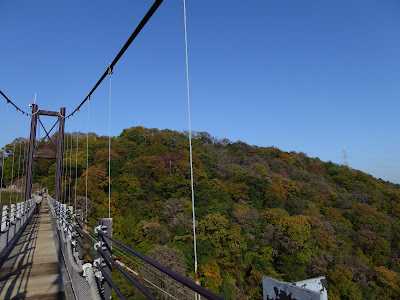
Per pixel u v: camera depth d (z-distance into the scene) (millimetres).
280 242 22734
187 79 4215
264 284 704
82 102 13453
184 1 4410
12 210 8359
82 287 2535
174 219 23531
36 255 6242
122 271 1959
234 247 21781
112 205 25766
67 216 6125
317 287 654
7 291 4035
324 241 23172
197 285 1027
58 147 23312
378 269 22688
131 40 5660
